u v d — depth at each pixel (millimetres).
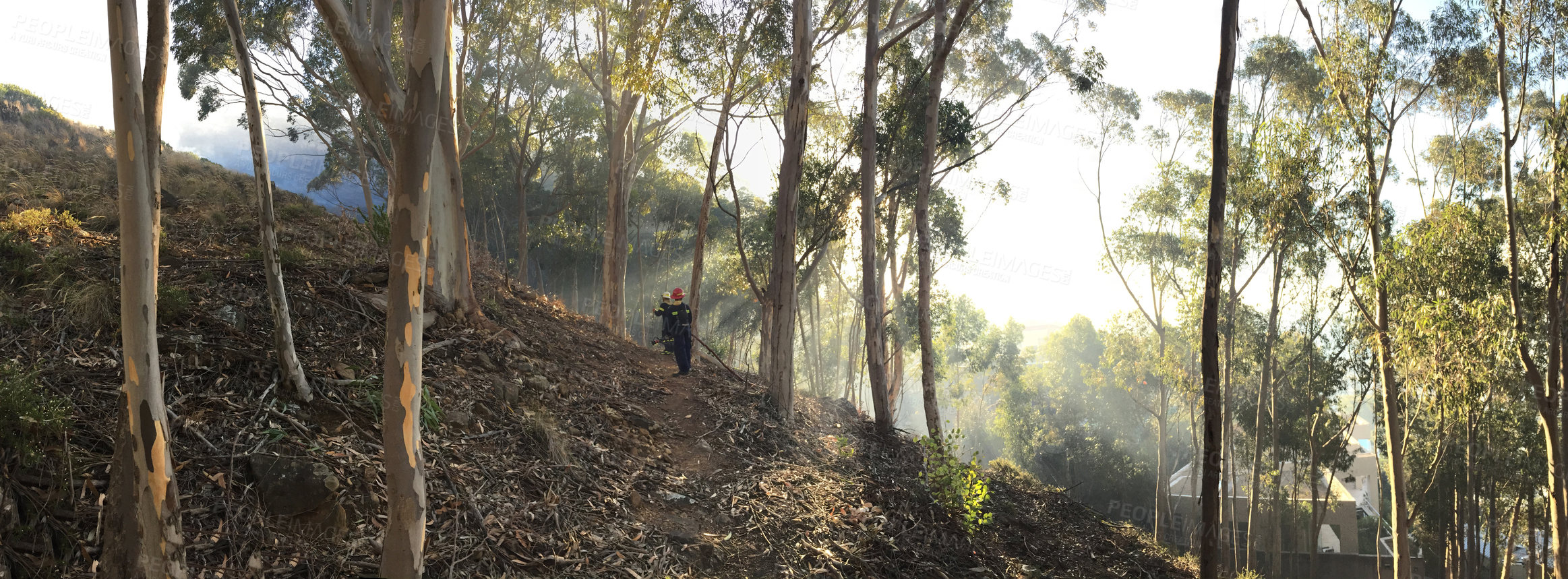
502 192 36219
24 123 18797
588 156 33625
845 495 8805
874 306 13977
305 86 22203
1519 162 19109
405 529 3576
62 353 5238
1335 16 16625
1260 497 29672
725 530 6941
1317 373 25516
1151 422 48656
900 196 21922
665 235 38812
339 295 7906
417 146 3506
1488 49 16422
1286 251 22156
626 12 15023
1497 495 27531
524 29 22172
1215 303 7098
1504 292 16078
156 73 3236
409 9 4848
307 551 4453
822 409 14320
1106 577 9836
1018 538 10141
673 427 9477
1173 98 27516
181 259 7582
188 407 5070
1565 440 15039
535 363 9391
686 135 33312
